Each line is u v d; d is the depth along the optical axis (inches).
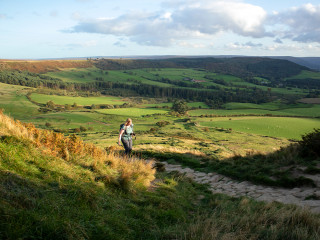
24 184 133.0
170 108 5895.7
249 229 138.5
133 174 246.7
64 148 237.6
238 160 373.7
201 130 3105.3
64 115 4384.8
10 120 248.2
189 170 379.6
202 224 145.8
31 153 186.4
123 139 346.3
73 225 111.6
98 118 4308.6
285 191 235.1
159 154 500.7
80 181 173.3
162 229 139.8
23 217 103.1
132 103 6820.9
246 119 4158.5
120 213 146.6
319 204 185.0
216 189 271.6
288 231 132.4
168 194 209.2
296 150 335.3
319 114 4825.3
